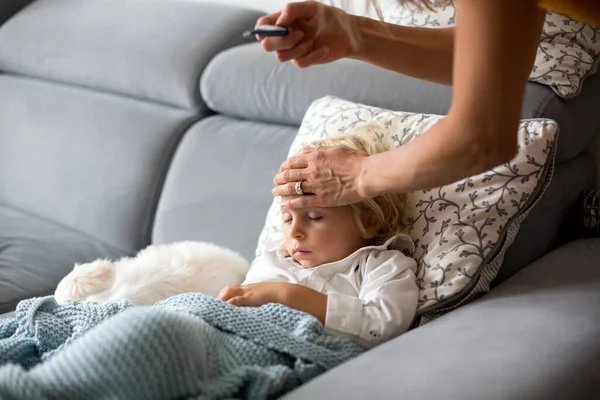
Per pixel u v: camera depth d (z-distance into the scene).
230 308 1.01
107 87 2.01
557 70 1.29
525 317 0.99
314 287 1.16
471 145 0.78
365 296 1.12
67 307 1.12
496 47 0.73
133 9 2.05
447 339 0.93
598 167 1.51
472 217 1.13
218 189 1.67
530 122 1.15
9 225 1.94
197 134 1.78
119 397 0.78
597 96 1.39
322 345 1.00
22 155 2.10
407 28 1.16
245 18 1.90
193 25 1.89
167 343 0.80
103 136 1.92
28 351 1.05
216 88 1.73
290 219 1.21
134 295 1.29
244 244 1.58
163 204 1.77
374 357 0.89
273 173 1.58
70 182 1.95
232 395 0.84
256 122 1.72
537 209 1.27
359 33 1.12
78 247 1.82
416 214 1.19
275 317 1.04
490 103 0.75
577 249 1.29
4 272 1.63
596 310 1.01
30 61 2.18
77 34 2.08
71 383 0.78
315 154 1.11
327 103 1.42
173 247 1.44
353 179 1.05
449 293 1.09
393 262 1.13
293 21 1.10
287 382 0.90
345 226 1.18
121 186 1.85
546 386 0.83
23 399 0.76
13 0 2.39
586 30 1.33
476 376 0.83
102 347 0.78
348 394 0.79
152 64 1.87
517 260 1.24
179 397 0.82
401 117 1.29
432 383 0.81
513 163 1.13
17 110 2.16
